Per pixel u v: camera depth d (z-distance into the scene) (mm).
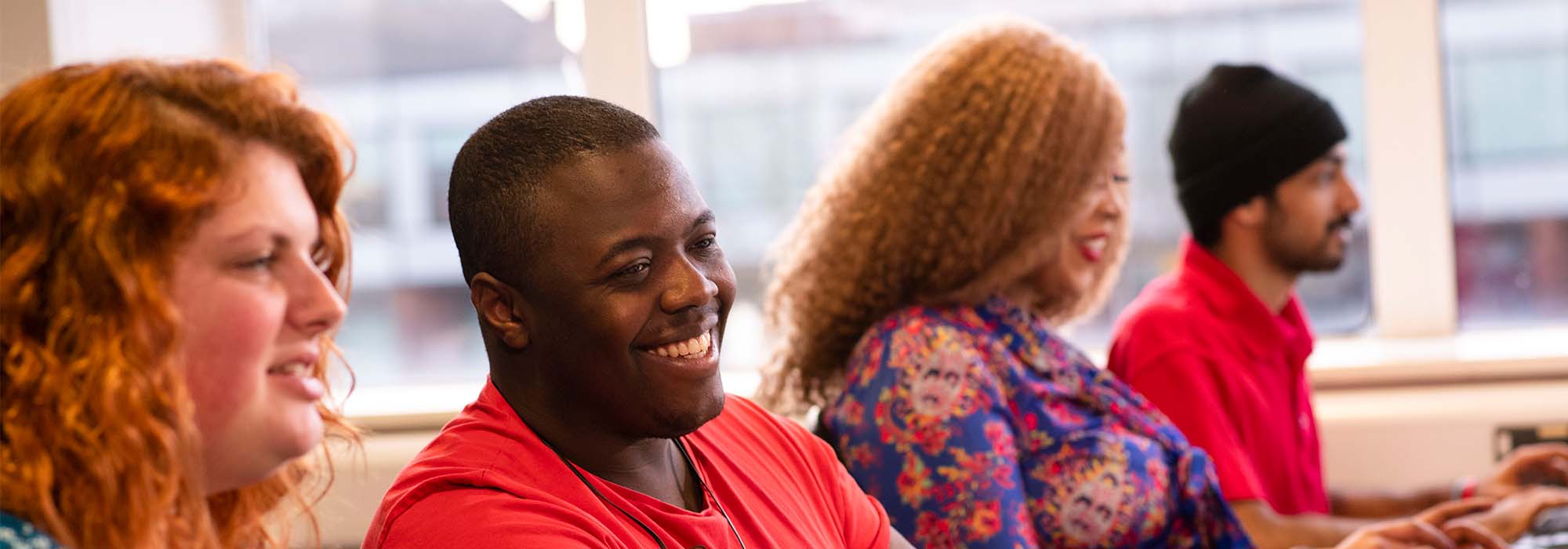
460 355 2662
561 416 972
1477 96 2438
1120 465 1490
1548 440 2141
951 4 2475
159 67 720
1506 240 2463
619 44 2520
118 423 650
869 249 1589
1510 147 2436
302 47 2645
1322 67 2451
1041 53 1577
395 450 2285
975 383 1453
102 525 658
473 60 2611
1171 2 2439
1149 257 2506
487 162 945
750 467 1098
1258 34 2439
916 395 1439
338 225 820
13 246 668
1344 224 1921
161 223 674
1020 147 1540
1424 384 2266
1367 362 2285
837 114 2525
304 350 747
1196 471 1525
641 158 946
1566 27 2389
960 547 1404
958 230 1552
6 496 650
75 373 650
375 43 2627
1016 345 1562
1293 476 1885
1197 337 1788
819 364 1641
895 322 1508
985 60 1575
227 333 699
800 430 1196
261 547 883
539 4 2584
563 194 921
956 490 1412
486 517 907
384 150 2646
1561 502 1802
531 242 924
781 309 1776
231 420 711
